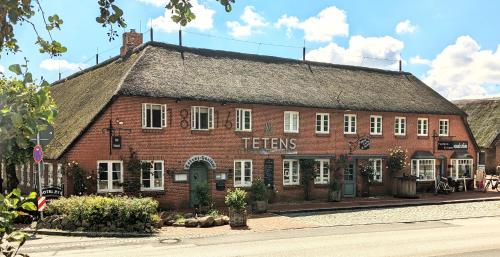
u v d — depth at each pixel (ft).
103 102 70.95
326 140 89.92
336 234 55.26
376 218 68.80
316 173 88.53
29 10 12.01
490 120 157.89
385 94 101.50
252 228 59.21
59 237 52.60
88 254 43.09
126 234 53.57
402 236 54.24
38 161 51.06
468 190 108.27
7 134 10.00
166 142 73.92
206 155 77.41
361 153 94.02
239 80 84.48
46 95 10.30
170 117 74.49
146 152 72.23
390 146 97.96
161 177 73.46
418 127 102.99
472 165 109.19
